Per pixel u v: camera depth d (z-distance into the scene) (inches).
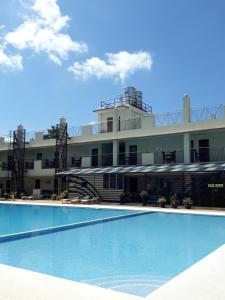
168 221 760.3
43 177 1668.3
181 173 1103.0
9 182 1795.0
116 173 1189.7
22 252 450.9
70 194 1401.3
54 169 1531.7
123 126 1411.2
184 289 251.3
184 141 1190.3
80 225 688.4
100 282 320.2
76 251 457.4
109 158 1489.9
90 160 1427.2
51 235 588.1
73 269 366.0
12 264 388.2
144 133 1278.3
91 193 1370.6
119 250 463.2
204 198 1057.5
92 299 229.6
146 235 587.5
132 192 1291.8
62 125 1508.4
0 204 1216.2
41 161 1590.8
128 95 1651.1
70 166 1544.0
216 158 1184.2
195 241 529.3
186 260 405.7
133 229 654.5
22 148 1657.2
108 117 1572.3
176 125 1202.0
